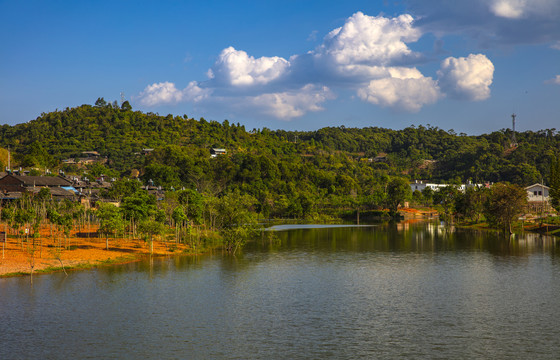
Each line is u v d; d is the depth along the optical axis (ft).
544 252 369.91
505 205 513.45
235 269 291.58
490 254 363.15
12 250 308.40
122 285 241.14
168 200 517.55
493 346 160.25
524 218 629.10
